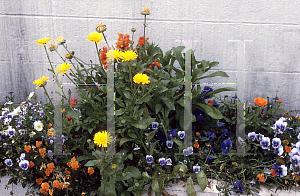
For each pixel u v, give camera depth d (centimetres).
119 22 260
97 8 257
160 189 181
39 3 253
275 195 189
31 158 188
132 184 178
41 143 194
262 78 275
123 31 262
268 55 269
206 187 192
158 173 192
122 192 178
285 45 267
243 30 264
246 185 192
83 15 257
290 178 190
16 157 200
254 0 257
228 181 194
